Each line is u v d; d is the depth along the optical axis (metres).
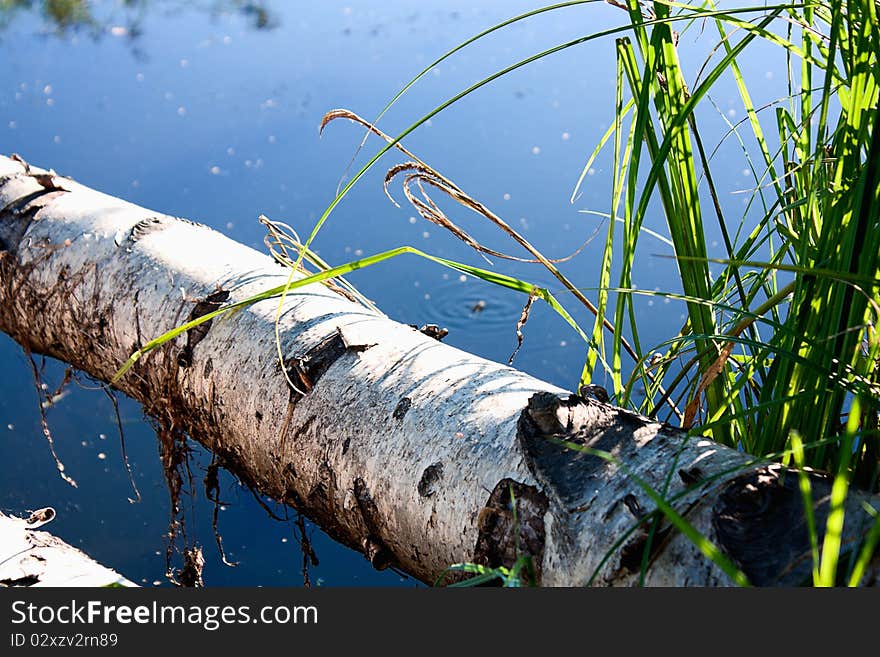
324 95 3.77
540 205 2.93
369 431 1.13
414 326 1.30
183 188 3.20
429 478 1.04
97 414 2.27
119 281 1.48
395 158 3.22
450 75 3.80
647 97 1.01
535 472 0.94
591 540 0.88
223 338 1.33
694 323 1.15
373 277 2.72
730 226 2.62
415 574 1.17
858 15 0.94
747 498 0.82
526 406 0.99
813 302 1.00
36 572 1.11
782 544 0.79
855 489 0.83
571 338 2.46
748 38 1.01
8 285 1.64
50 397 1.76
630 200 1.05
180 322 1.39
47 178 1.70
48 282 1.58
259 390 1.26
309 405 1.20
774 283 1.37
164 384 1.43
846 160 0.99
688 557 0.82
